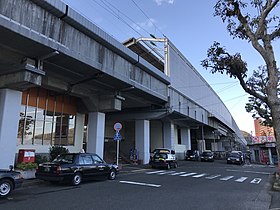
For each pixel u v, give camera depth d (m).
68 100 20.22
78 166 11.45
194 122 38.84
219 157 49.97
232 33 13.27
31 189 10.08
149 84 21.52
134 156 25.78
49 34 11.47
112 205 7.57
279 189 11.50
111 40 15.45
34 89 17.31
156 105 26.28
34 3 10.88
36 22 10.89
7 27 9.66
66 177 10.83
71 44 12.70
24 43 10.98
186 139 41.06
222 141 71.31
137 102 24.53
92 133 19.81
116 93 19.48
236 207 7.77
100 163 12.85
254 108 25.06
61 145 19.08
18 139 15.80
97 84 17.81
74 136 20.50
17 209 6.86
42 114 17.77
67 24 12.54
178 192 10.09
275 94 12.05
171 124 32.94
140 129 26.83
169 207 7.52
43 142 17.62
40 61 12.69
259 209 7.62
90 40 14.12
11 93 12.94
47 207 7.15
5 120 12.46
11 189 8.52
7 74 12.63
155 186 11.55
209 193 10.08
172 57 28.41
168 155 22.36
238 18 12.64
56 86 16.41
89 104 19.77
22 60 12.23
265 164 36.28
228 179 15.45
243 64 11.98
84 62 13.52
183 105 30.22
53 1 11.31
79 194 9.15
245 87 12.58
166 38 27.64
